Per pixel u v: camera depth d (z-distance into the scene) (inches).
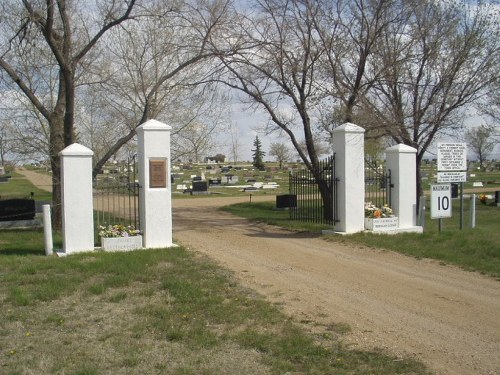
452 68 781.3
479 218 833.5
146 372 211.9
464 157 575.2
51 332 260.8
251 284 352.2
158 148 471.8
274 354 231.1
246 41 705.0
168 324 268.5
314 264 423.8
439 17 789.2
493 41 802.2
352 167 553.0
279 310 296.4
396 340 253.0
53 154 637.9
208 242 533.6
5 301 312.5
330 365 220.1
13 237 596.7
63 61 583.8
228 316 281.0
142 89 718.5
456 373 215.5
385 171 625.3
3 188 1672.0
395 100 796.0
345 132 550.9
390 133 761.0
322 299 321.7
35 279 359.3
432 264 424.2
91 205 453.4
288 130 761.6
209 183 1977.1
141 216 478.9
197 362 221.9
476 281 370.0
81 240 450.6
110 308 299.0
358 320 282.7
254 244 520.7
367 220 558.6
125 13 610.5
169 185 477.4
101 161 647.8
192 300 309.9
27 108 764.6
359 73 729.6
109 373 211.3
